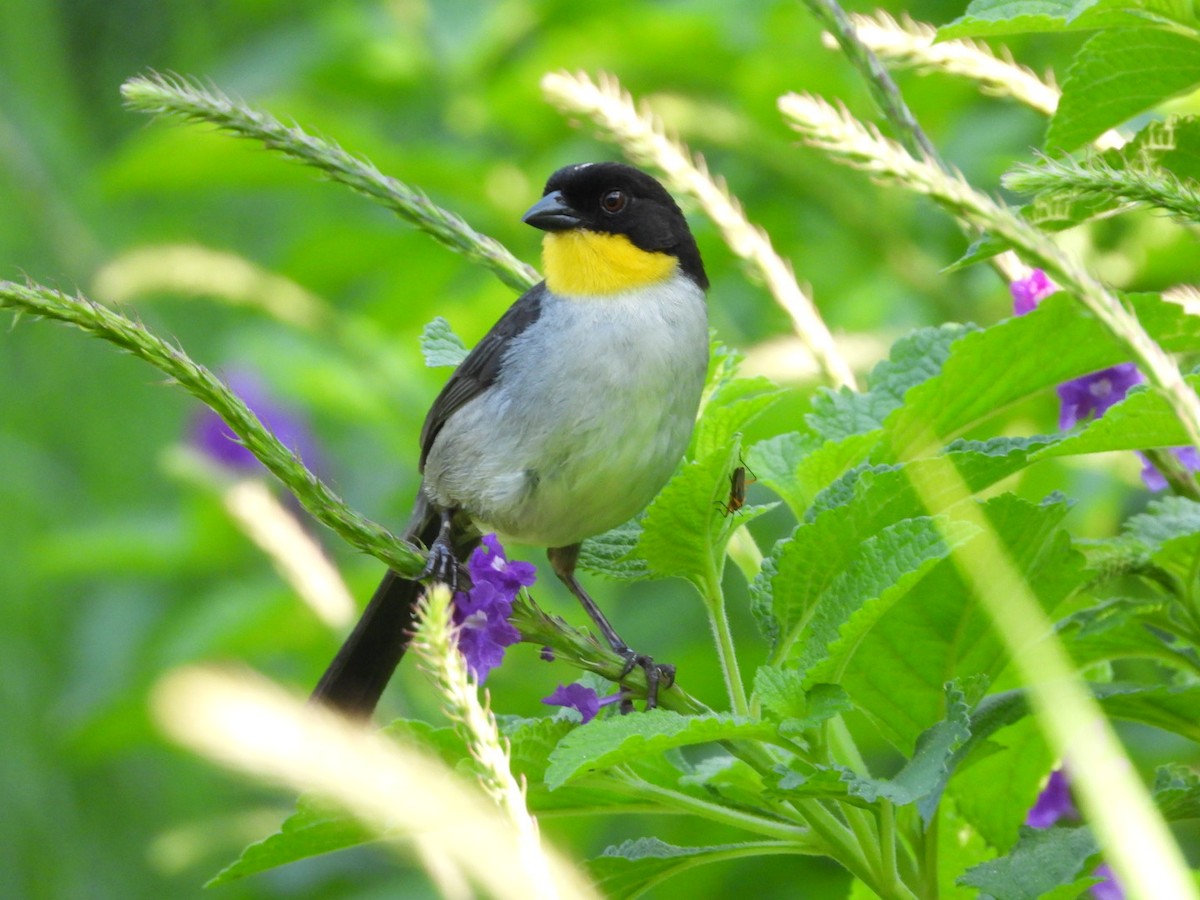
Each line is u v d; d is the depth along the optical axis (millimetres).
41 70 14219
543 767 5098
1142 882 2957
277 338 12484
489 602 5219
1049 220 4715
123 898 12547
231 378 12594
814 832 4957
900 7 11781
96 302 4410
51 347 13820
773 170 11484
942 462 4848
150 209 14539
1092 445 4863
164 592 13508
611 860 5059
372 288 14734
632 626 11758
